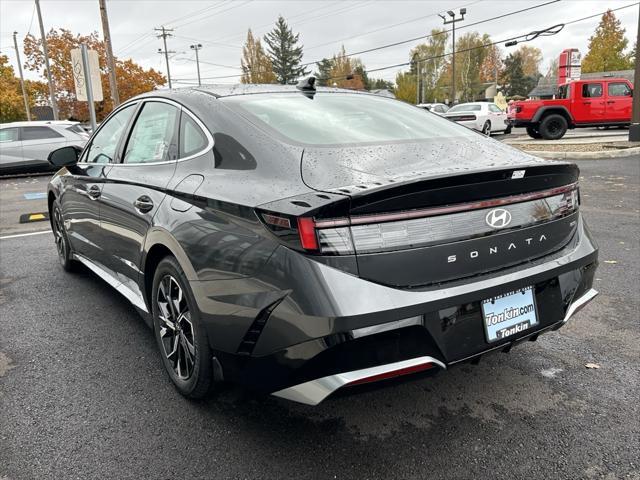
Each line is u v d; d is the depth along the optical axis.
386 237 1.95
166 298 2.77
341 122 2.78
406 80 80.62
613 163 11.39
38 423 2.52
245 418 2.55
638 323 3.51
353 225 1.91
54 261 5.50
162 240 2.61
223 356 2.24
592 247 2.62
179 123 2.91
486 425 2.46
